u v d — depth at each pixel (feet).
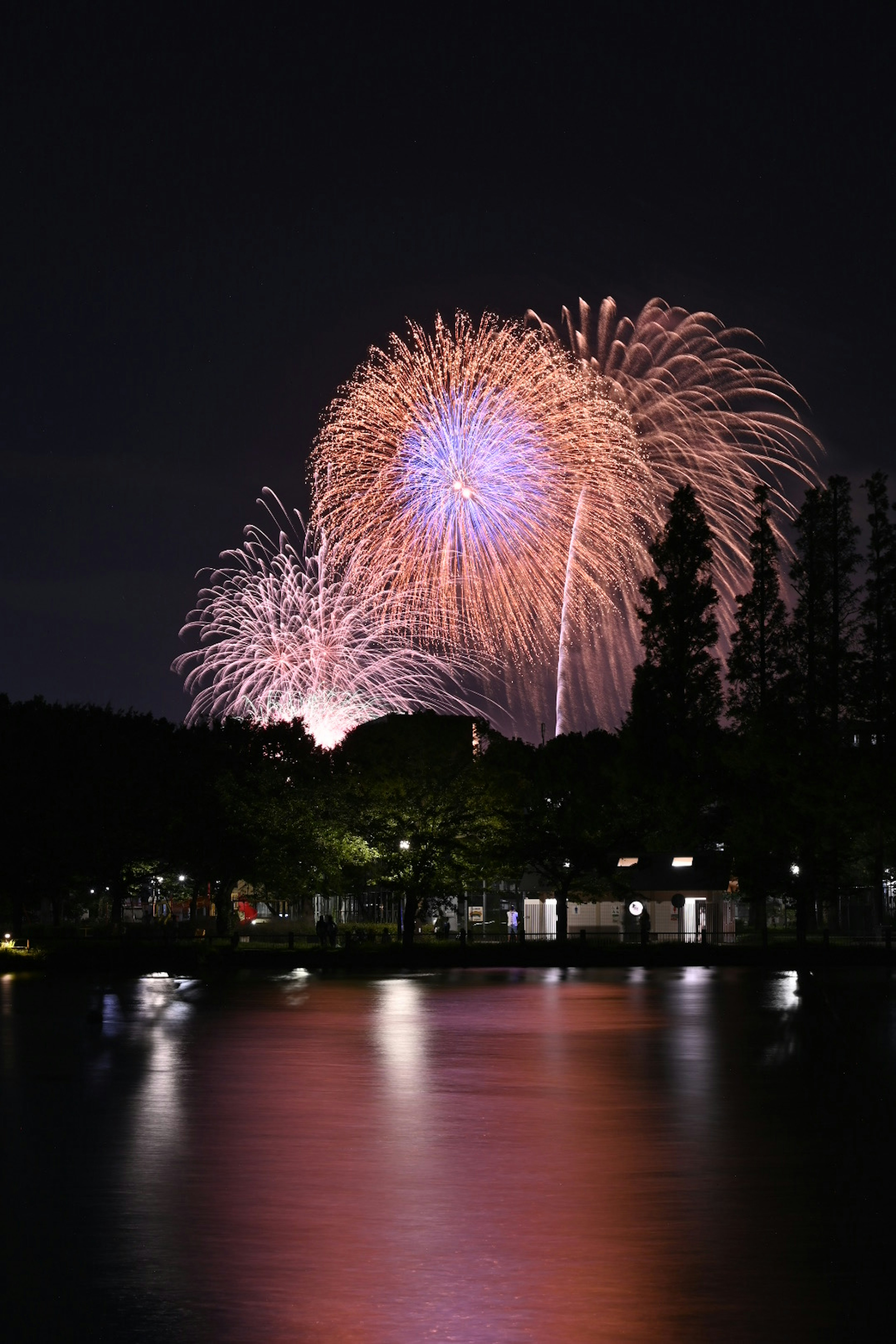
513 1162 67.62
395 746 285.64
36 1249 50.90
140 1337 40.73
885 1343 40.40
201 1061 106.83
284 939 308.19
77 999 173.68
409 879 279.69
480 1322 42.29
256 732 364.79
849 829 290.35
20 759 316.19
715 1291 45.68
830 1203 58.80
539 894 341.41
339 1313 43.11
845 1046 117.70
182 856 323.37
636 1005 161.79
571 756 343.87
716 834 320.29
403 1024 137.69
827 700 338.75
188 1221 55.21
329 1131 75.72
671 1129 77.20
